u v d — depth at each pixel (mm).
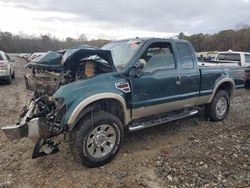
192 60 5547
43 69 4246
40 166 4121
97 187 3590
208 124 6203
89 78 4117
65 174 3893
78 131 3867
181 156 4441
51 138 4098
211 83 5957
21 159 4359
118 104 4387
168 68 5051
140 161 4273
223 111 6473
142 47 4715
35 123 3707
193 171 3959
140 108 4617
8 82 13453
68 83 4094
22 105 8211
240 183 3674
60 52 4355
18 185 3635
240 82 6879
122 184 3650
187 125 6078
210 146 4895
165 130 5719
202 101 5879
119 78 4320
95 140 4023
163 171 3963
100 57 4234
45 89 4332
